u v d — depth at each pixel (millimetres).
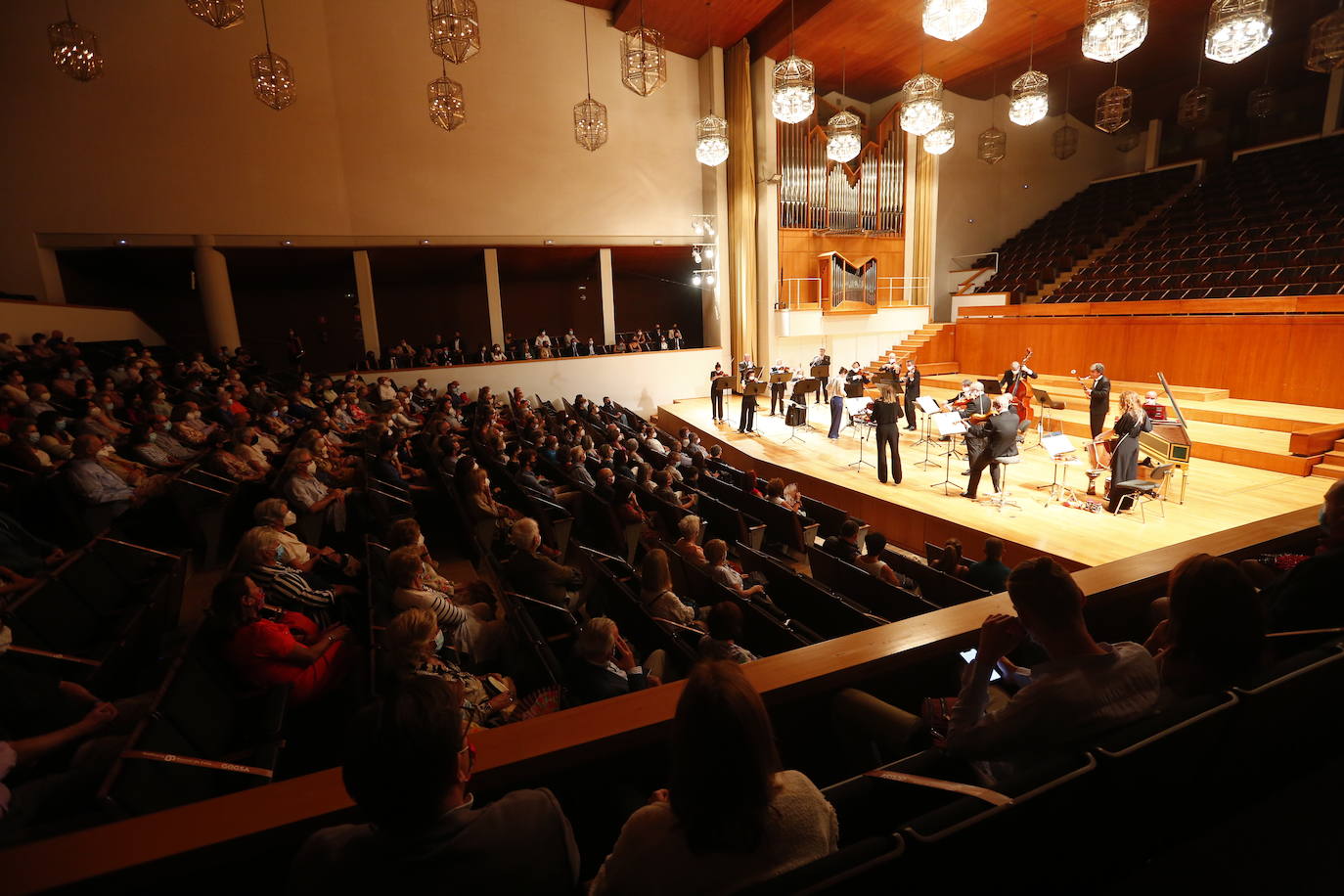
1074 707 1432
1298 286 10289
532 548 4160
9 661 2912
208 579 5211
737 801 991
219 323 12672
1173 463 6840
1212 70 16562
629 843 1073
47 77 11188
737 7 13203
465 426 11602
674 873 1014
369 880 1086
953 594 4602
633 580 4832
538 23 14391
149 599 3900
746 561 5449
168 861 1218
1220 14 5184
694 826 1002
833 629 4109
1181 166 17969
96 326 11766
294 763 2865
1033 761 1449
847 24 13406
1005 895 1256
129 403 8141
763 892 950
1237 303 10391
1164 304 11445
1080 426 10430
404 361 14562
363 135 13312
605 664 2861
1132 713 1457
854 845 1057
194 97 12055
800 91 7934
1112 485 7078
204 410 8766
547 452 8938
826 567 5105
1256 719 1530
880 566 4758
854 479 8906
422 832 1105
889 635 2041
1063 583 1500
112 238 11797
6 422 6336
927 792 1459
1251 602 1539
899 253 17812
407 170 13719
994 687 2074
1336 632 1804
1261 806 1679
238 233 12625
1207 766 1512
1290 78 16391
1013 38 14148
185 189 12164
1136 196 17672
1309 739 1734
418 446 9484
